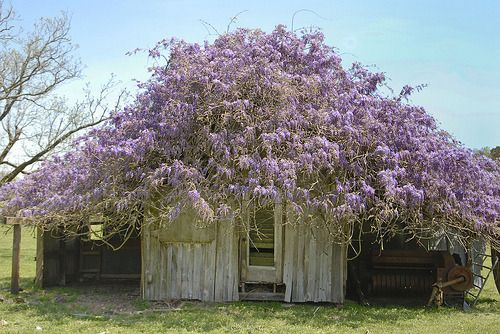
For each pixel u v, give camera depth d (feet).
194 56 32.73
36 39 71.56
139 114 32.68
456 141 33.24
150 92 32.55
